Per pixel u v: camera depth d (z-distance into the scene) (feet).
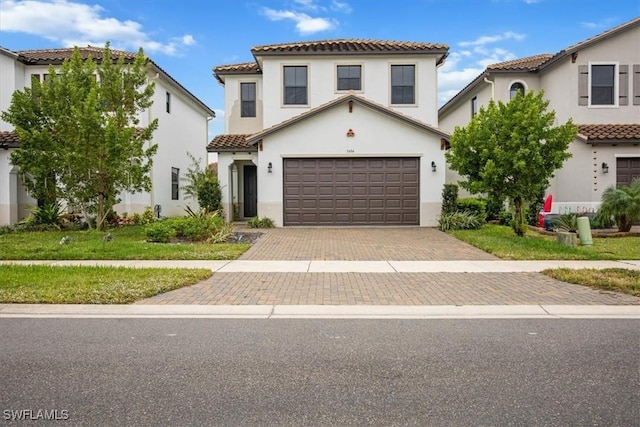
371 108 62.85
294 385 14.51
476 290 27.78
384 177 63.82
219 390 14.14
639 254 39.24
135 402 13.34
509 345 18.26
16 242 45.83
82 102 50.31
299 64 70.23
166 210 77.20
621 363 16.25
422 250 43.11
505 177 46.16
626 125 65.41
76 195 52.80
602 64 65.98
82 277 30.09
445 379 14.92
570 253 39.40
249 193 79.66
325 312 23.40
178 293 27.09
